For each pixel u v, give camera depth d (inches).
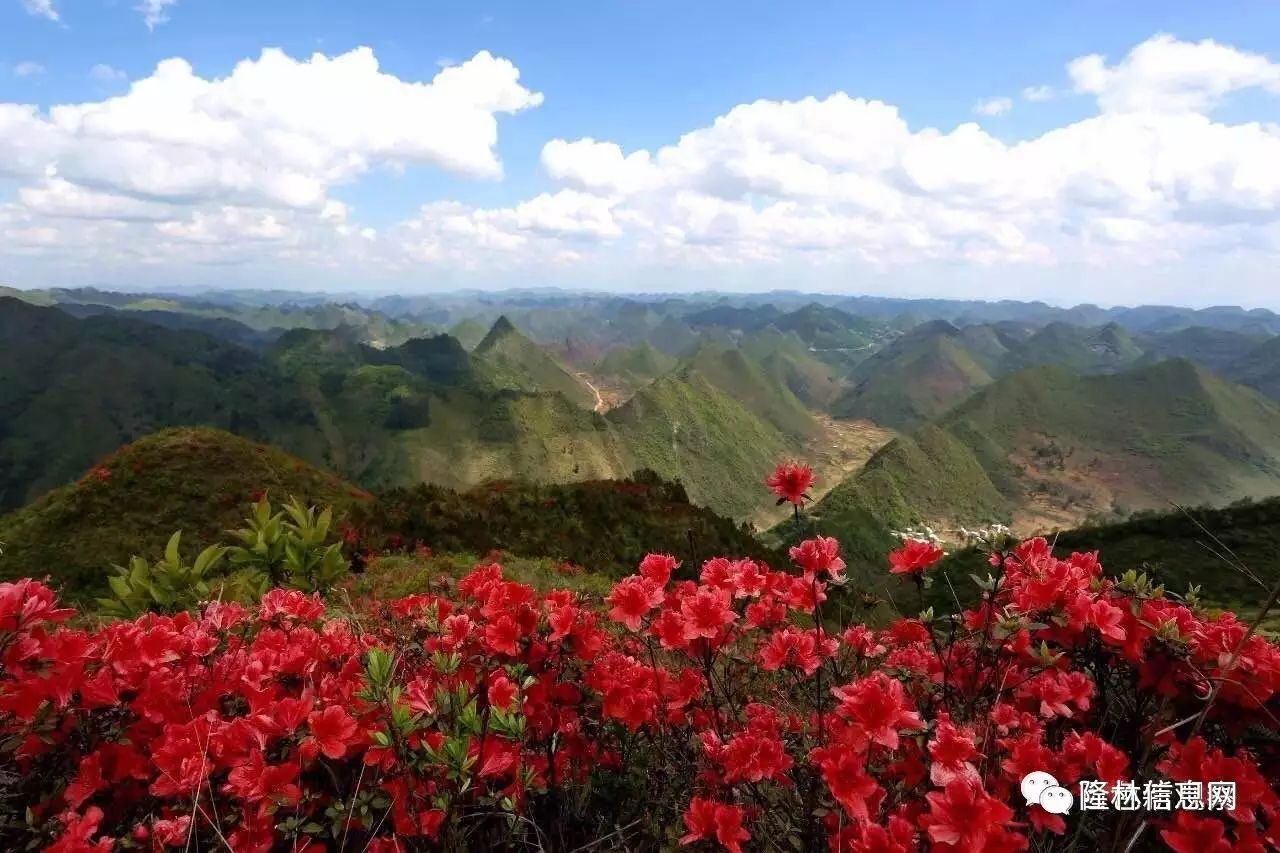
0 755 79.7
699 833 72.9
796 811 82.9
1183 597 87.4
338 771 81.7
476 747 79.6
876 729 67.8
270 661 93.7
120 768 83.3
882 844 61.3
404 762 73.7
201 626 109.4
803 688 103.7
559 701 96.7
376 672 74.8
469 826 80.5
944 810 60.4
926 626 99.6
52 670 77.4
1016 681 87.7
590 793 91.7
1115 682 91.0
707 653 91.0
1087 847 75.7
